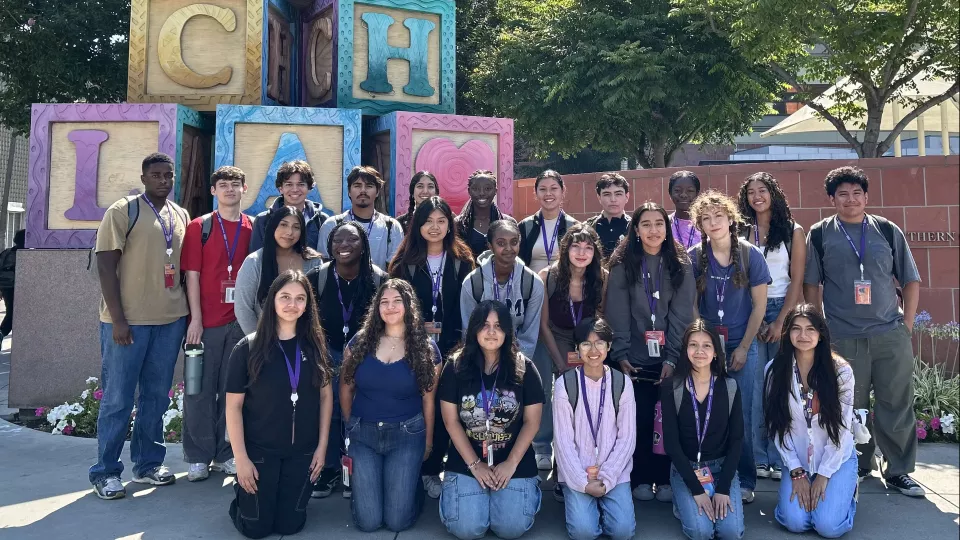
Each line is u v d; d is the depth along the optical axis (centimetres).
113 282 412
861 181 438
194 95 690
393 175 677
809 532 368
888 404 429
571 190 834
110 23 1150
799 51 1351
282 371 356
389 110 732
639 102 1588
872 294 430
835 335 441
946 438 537
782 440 381
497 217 521
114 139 641
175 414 566
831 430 367
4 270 971
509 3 1739
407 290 373
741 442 371
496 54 1708
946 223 659
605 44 1605
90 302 627
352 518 379
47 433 574
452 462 370
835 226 447
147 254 425
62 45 1134
